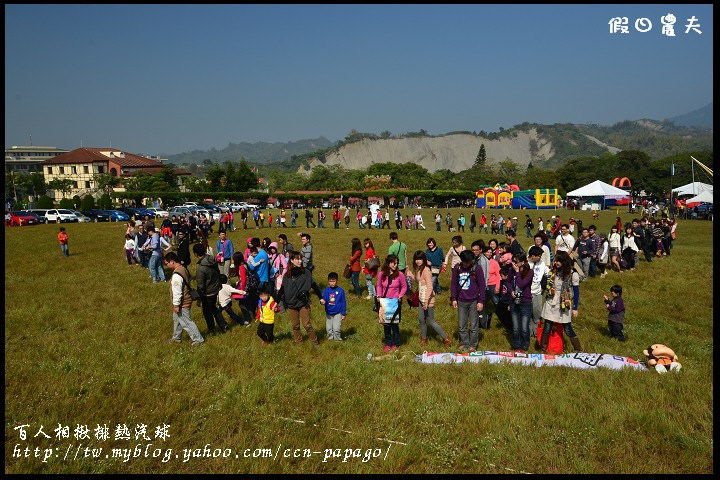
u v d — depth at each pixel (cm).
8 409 636
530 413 642
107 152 11725
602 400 676
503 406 666
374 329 1063
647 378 755
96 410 654
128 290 1479
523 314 910
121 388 713
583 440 582
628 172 10988
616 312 993
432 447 570
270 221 4022
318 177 14325
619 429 599
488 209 7275
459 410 648
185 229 2317
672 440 582
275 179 16162
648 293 1444
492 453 558
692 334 1048
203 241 1511
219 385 732
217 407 661
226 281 1100
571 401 677
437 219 3781
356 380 757
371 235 3231
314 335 942
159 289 1498
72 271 1870
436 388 721
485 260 1034
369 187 11131
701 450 552
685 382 728
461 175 14812
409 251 2448
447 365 821
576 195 6544
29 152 16038
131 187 9900
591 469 529
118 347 900
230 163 10831
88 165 10562
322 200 9456
